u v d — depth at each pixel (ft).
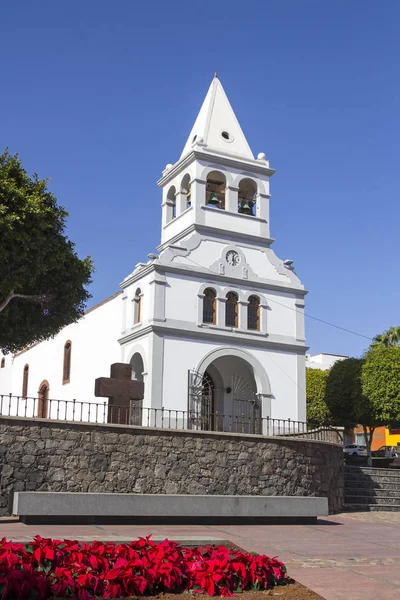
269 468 58.95
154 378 80.79
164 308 83.61
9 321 73.56
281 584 27.58
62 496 42.96
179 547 27.81
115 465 52.31
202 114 98.27
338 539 43.32
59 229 69.97
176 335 83.76
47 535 36.35
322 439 68.08
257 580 26.48
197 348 84.69
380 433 208.03
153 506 45.52
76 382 104.01
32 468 49.42
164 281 84.43
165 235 97.91
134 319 88.12
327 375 119.14
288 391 89.86
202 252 88.43
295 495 59.93
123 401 61.67
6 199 63.05
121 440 53.01
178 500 46.50
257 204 95.61
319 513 51.96
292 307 93.50
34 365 125.18
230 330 87.45
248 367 89.20
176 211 95.76
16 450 49.16
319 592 26.89
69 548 25.91
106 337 95.35
